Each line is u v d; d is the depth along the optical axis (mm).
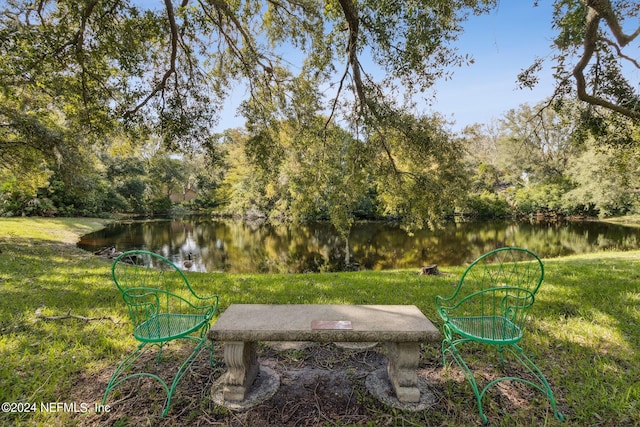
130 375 2320
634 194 18250
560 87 6445
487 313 3787
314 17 6324
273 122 7461
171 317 2531
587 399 2211
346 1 4699
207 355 2883
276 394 2346
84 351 2871
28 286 4941
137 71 5285
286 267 11117
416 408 2170
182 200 39875
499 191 30625
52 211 20453
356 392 2369
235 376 2244
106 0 4582
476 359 2791
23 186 11844
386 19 4859
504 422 2027
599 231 18516
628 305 3875
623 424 2002
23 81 5895
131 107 5859
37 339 3080
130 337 3166
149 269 7102
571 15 5078
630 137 6730
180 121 6184
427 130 6523
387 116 6078
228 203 32250
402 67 5441
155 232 19219
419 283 5480
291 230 20656
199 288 5117
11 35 4660
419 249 14070
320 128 7477
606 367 2590
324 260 12211
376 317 2287
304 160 8086
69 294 4516
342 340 2027
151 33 5270
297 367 2732
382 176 7574
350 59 5438
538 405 2193
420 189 7242
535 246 14180
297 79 7141
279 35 6895
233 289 5086
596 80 6332
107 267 6926
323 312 2379
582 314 3656
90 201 22328
